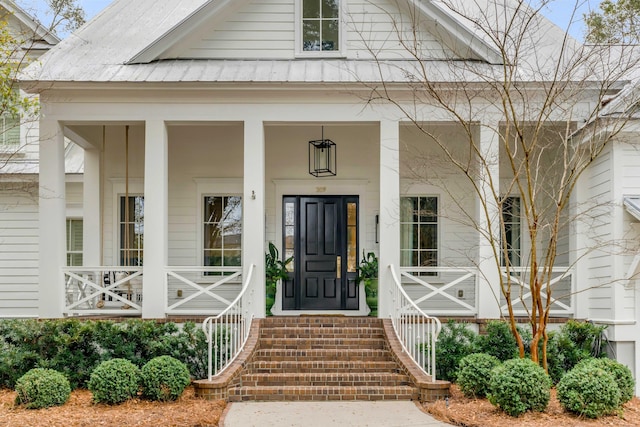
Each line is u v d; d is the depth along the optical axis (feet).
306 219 45.68
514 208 44.70
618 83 36.58
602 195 36.04
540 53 40.42
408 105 37.55
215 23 40.86
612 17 46.75
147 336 33.55
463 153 43.68
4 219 46.09
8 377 32.58
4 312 45.70
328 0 41.50
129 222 45.73
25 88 37.04
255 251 37.40
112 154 45.68
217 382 29.53
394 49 40.40
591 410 26.08
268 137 45.62
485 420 25.86
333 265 45.42
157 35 44.01
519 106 36.91
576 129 37.55
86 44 42.55
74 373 32.71
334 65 39.65
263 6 40.88
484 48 39.40
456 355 32.78
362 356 34.04
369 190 45.44
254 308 37.04
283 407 28.71
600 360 29.91
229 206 46.16
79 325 33.58
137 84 36.78
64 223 38.45
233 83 36.81
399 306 35.12
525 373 26.78
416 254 45.50
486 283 37.27
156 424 25.36
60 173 37.91
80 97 37.73
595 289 37.04
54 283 37.37
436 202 45.37
